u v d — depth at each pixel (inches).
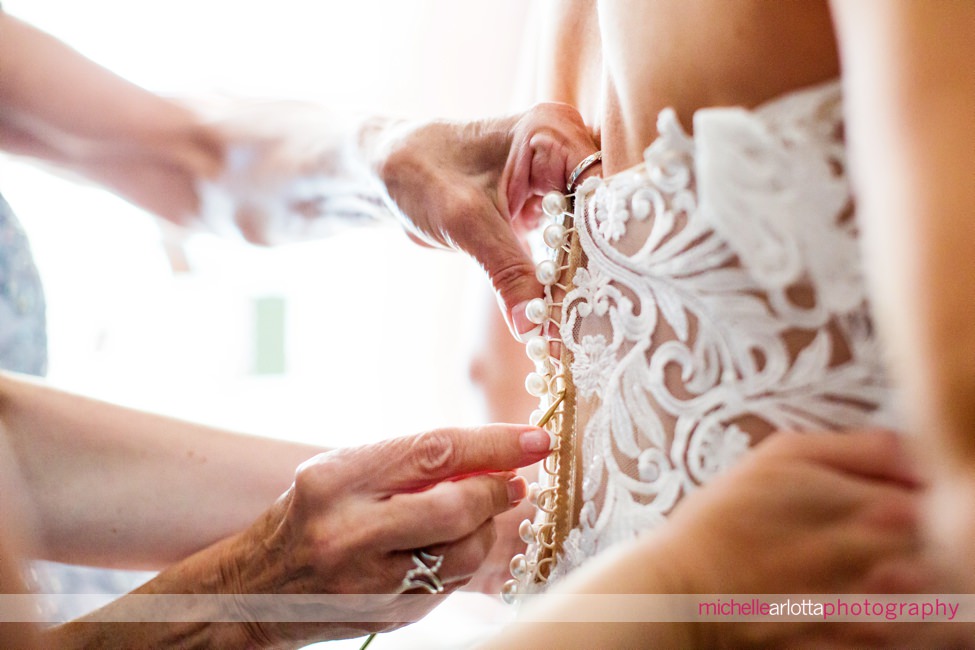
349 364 84.2
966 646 23.8
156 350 81.4
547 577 33.7
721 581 25.9
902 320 21.0
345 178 52.6
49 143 63.8
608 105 33.1
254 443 47.8
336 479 33.5
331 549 33.2
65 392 46.5
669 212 29.2
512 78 80.3
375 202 50.9
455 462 33.1
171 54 82.9
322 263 86.0
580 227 32.9
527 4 79.2
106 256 79.0
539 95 42.1
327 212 57.7
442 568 34.3
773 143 26.7
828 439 25.3
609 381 30.7
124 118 61.8
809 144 26.4
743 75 27.6
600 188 32.2
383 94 82.5
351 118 54.6
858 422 25.4
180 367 81.7
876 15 21.1
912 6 20.3
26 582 32.9
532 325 35.6
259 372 83.7
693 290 28.2
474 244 37.8
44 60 61.2
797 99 26.8
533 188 37.2
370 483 33.4
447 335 82.4
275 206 59.9
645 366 29.5
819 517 25.2
